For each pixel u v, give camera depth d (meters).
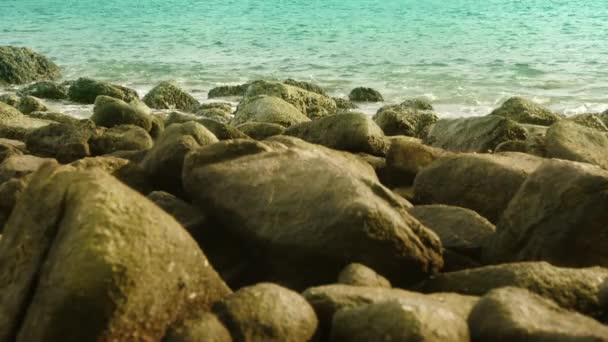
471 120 17.52
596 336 5.62
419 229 8.15
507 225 9.19
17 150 15.12
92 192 6.38
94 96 30.05
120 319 5.65
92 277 5.61
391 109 23.14
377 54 43.88
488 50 45.25
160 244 6.11
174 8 81.81
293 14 72.56
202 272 6.39
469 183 11.51
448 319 5.84
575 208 8.68
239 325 6.00
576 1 90.50
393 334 5.67
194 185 9.48
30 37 55.69
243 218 8.67
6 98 28.25
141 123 18.83
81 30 60.12
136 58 43.28
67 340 5.56
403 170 13.30
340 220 7.84
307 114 26.78
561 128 14.60
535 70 37.09
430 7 81.50
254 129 16.84
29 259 6.48
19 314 6.16
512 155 12.45
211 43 49.91
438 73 36.53
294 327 6.05
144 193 10.84
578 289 7.18
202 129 11.62
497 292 6.38
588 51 44.31
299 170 8.86
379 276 7.46
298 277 8.20
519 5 84.38
